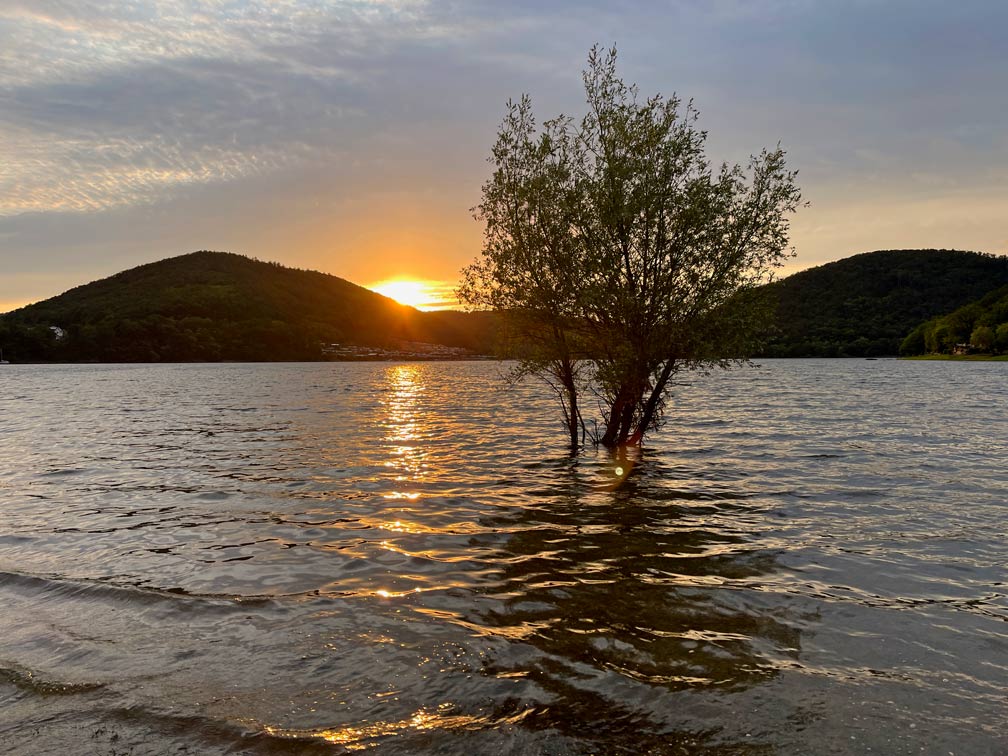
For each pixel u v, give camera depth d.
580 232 17.23
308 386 67.62
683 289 16.97
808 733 4.76
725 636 6.50
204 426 27.80
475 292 18.84
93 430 26.42
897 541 9.98
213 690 5.42
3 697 5.34
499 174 18.41
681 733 4.75
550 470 16.42
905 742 4.64
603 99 17.50
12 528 10.91
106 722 4.93
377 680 5.57
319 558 9.17
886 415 30.03
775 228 16.58
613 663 5.89
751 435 22.88
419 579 8.28
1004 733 4.78
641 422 19.42
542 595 7.69
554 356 19.03
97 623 6.89
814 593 7.73
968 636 6.51
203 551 9.53
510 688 5.42
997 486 14.12
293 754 4.50
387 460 18.11
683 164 16.91
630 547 9.70
